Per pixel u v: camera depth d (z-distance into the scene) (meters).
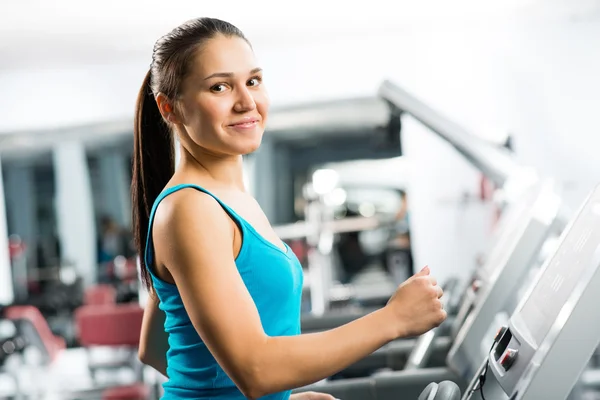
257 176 12.52
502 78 7.46
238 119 1.23
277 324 1.24
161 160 1.45
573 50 7.34
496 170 3.05
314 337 1.12
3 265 9.30
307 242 7.61
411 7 7.06
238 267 1.20
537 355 1.13
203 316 1.12
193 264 1.13
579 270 1.17
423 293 1.15
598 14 7.27
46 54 7.98
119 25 7.19
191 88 1.23
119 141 10.67
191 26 1.25
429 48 7.63
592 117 7.30
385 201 12.64
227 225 1.19
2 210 9.41
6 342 6.15
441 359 2.83
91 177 11.80
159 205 1.21
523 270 2.50
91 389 6.36
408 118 7.56
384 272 11.45
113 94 8.41
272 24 7.37
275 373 1.10
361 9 7.05
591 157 7.29
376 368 3.34
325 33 7.69
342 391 2.31
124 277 8.91
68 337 9.33
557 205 2.57
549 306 1.24
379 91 3.15
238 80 1.23
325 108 8.18
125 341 5.66
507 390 1.22
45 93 8.46
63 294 9.52
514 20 7.43
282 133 12.17
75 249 11.23
